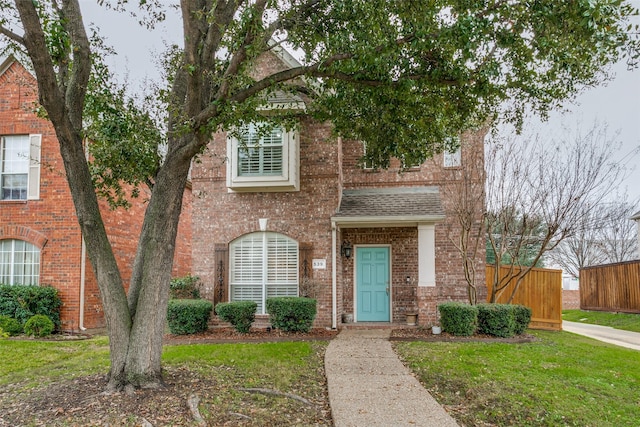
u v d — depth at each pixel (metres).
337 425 5.59
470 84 7.48
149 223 6.89
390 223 12.73
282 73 7.40
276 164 12.65
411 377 7.60
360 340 10.67
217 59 7.57
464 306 11.23
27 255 13.30
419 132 9.13
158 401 6.17
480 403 6.61
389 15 6.96
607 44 5.79
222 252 13.09
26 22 5.77
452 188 13.84
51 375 7.80
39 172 13.30
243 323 11.59
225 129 7.55
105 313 6.68
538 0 5.86
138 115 7.93
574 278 33.06
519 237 13.70
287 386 7.20
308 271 12.73
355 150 14.70
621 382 7.56
